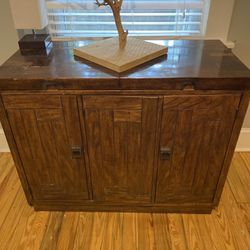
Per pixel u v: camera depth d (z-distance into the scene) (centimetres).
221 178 119
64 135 106
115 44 114
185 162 113
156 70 96
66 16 137
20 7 106
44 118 101
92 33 141
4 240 123
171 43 125
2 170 162
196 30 142
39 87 93
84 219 133
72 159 113
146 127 103
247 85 91
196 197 127
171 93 93
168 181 120
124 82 90
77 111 99
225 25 131
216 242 121
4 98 96
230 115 98
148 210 135
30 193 128
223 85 91
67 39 137
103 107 98
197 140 106
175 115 99
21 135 107
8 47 138
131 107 97
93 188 125
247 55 141
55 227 129
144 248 120
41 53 113
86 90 93
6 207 139
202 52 114
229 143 107
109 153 111
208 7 128
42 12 113
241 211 136
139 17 137
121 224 130
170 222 131
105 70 96
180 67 98
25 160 115
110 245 121
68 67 99
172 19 138
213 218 132
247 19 130
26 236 125
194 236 124
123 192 125
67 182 122
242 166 163
